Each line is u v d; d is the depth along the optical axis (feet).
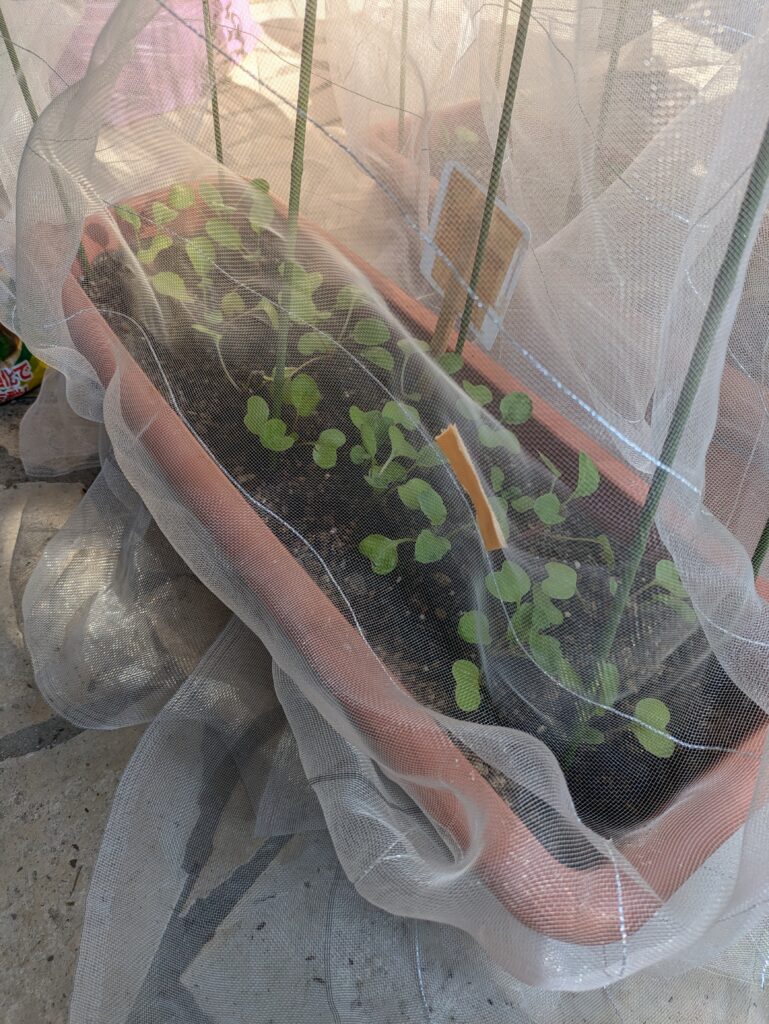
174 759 2.82
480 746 2.08
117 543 3.43
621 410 2.39
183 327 2.83
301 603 2.29
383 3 3.14
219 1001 2.45
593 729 2.23
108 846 2.65
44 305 2.67
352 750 2.37
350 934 2.59
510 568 2.27
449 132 2.91
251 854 2.72
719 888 1.86
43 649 3.19
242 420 2.69
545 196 2.84
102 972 2.45
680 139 2.25
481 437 2.30
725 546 2.14
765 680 2.12
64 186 2.43
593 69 2.70
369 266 2.78
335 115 3.14
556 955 1.94
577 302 2.43
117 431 2.61
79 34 2.88
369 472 2.53
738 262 1.63
